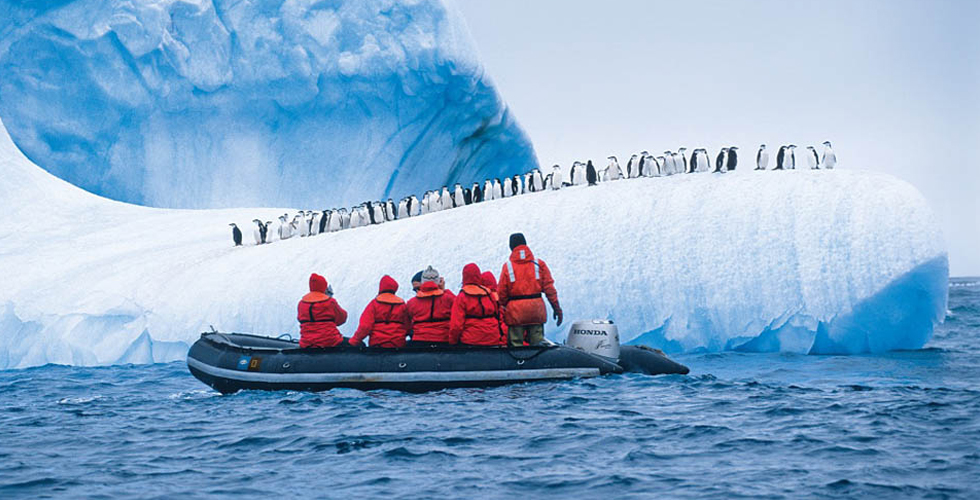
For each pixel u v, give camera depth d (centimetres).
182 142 9862
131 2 9431
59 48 9400
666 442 2111
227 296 5512
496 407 2583
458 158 11838
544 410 2525
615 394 2773
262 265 5716
